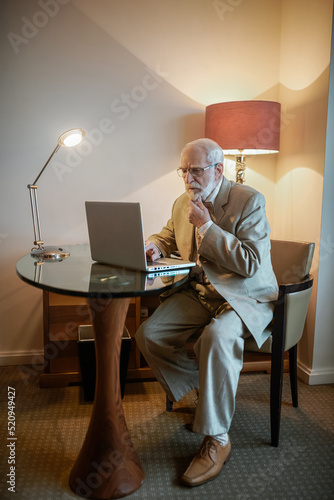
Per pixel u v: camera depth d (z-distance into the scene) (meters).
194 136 2.90
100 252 1.99
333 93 2.39
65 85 2.72
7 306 2.83
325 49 2.41
